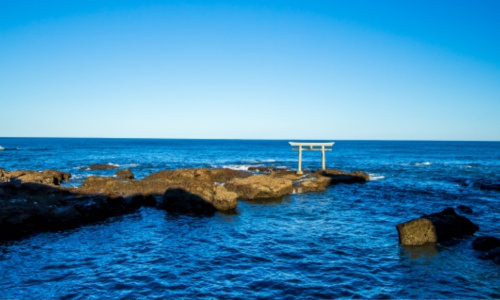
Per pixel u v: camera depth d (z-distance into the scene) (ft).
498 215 71.51
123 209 72.43
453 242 52.44
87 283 38.65
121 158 237.04
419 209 78.48
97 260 45.80
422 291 36.81
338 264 44.45
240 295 35.91
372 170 167.73
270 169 156.46
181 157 256.93
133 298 35.12
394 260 45.62
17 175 111.14
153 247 51.29
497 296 35.63
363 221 67.21
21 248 50.19
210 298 35.22
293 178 119.75
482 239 49.88
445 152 354.54
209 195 76.13
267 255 47.91
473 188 110.01
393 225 64.08
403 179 133.49
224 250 49.96
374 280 39.55
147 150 362.94
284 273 41.63
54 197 71.51
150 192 88.89
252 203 84.79
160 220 67.51
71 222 61.36
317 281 39.34
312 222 66.39
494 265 43.42
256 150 388.37
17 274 41.06
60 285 38.11
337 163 210.79
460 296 35.68
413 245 51.49
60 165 176.96
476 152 354.95
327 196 95.04
